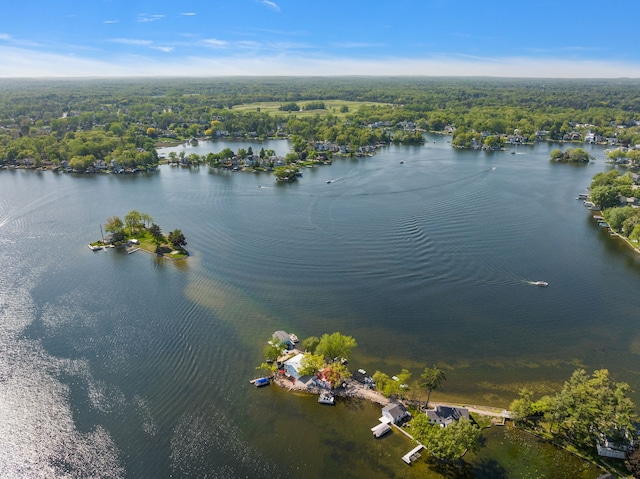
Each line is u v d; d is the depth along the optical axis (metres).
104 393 110.56
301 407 107.19
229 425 101.62
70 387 112.44
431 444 91.56
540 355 126.62
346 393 111.62
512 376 118.25
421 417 98.25
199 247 198.38
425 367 121.19
